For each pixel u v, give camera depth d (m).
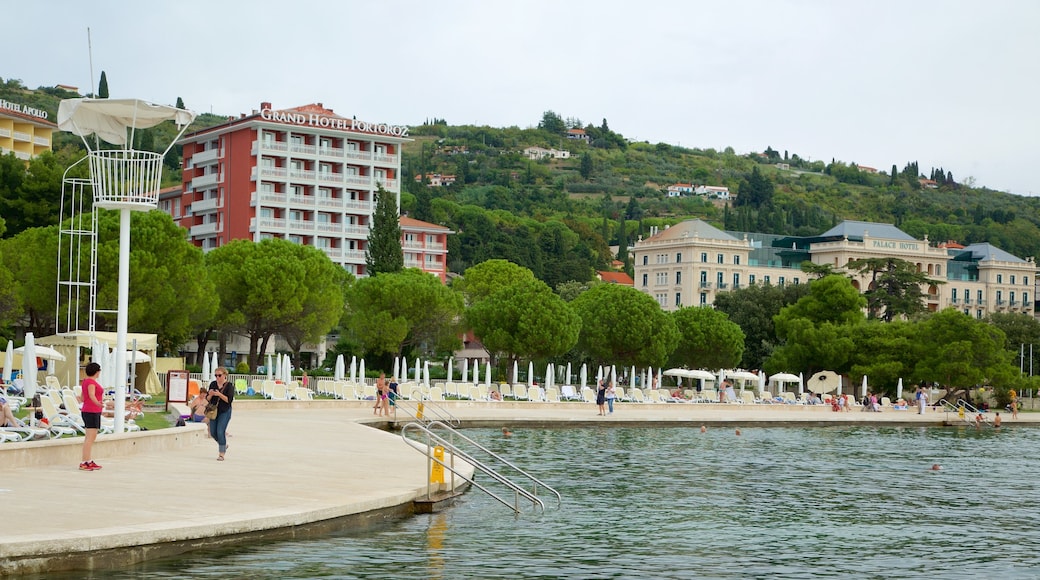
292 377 77.06
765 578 17.44
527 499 26.06
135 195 26.34
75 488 20.11
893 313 136.38
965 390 97.94
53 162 99.12
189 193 152.25
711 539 21.05
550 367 78.31
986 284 189.50
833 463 40.28
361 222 149.62
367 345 91.56
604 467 35.38
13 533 15.34
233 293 82.75
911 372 99.50
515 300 91.19
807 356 105.62
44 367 59.09
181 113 26.95
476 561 17.61
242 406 52.34
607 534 21.11
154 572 15.47
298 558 16.92
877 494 30.28
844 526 23.56
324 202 145.38
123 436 26.23
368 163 148.75
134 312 68.38
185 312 72.81
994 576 18.27
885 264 138.50
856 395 106.25
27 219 95.12
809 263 139.00
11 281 68.31
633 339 96.44
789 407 82.38
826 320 113.56
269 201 141.50
